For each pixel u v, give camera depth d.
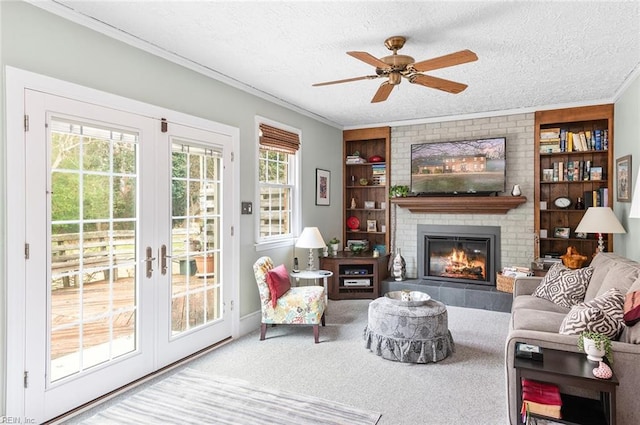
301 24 2.67
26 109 2.26
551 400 1.93
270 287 3.79
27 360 2.27
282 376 3.01
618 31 2.74
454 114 5.41
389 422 2.36
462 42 2.95
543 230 5.02
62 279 2.47
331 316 4.68
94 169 2.65
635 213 2.19
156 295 3.10
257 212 4.28
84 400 2.57
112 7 2.43
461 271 5.54
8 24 2.18
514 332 2.21
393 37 2.85
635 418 1.89
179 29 2.75
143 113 2.97
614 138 4.48
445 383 2.88
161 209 3.13
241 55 3.22
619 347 1.93
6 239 2.18
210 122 3.61
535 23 2.63
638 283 2.34
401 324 3.29
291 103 4.79
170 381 2.93
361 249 5.89
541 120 4.93
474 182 5.30
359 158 6.15
